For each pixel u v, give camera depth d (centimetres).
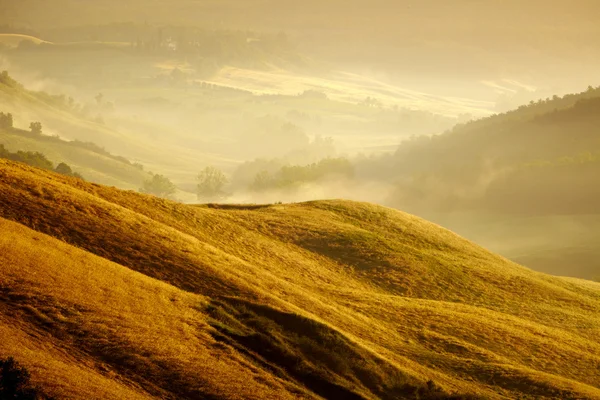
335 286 8581
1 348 4094
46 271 5403
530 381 6209
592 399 5931
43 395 3706
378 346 6462
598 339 8519
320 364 5556
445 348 6969
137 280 5956
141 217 7938
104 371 4381
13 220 6494
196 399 4416
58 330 4656
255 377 4931
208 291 6362
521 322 8531
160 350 4806
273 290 6969
